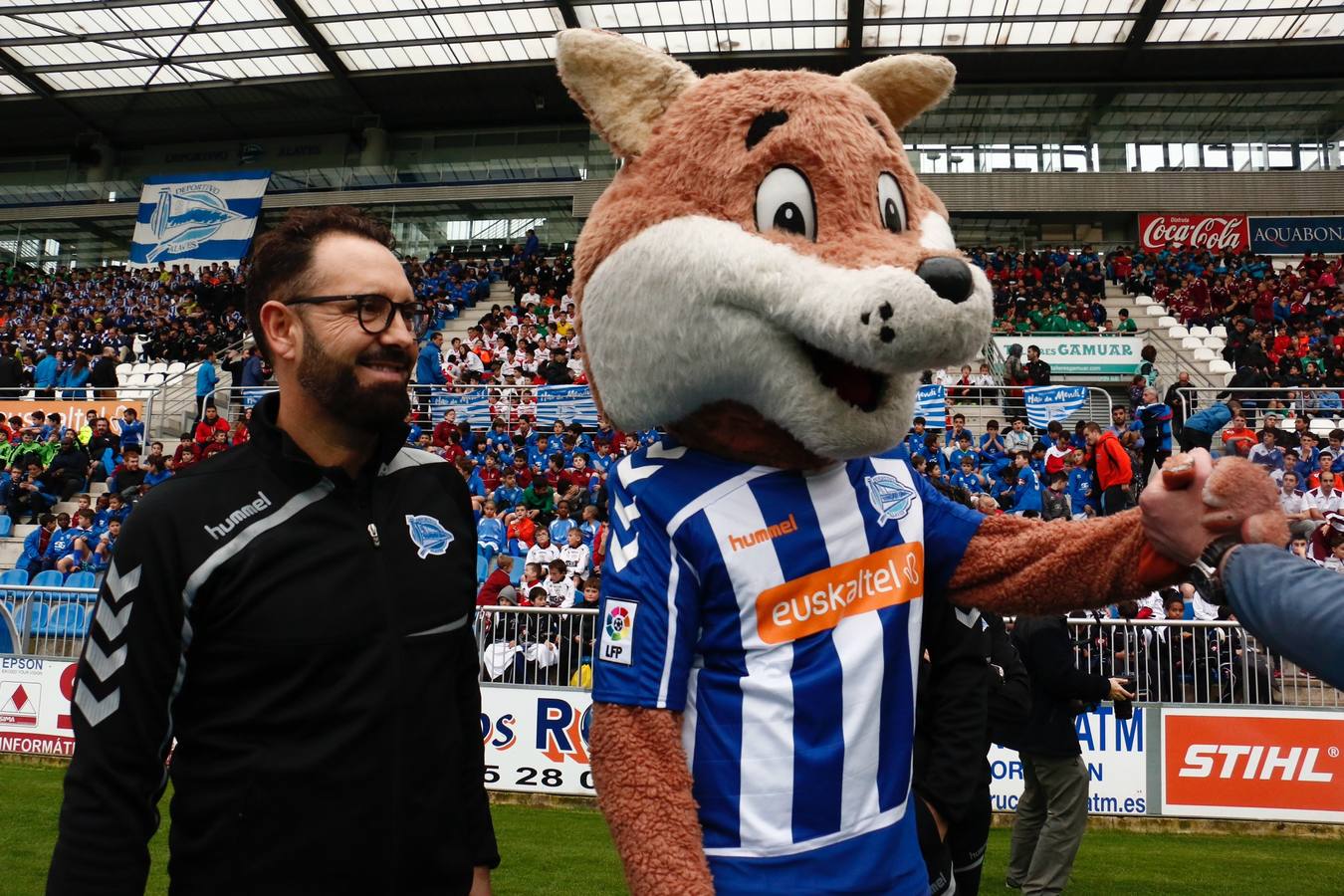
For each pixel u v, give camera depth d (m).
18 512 13.87
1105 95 25.41
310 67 25.86
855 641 1.84
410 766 1.67
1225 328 19.27
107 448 14.84
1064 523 1.98
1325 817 6.42
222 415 15.44
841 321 1.66
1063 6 22.16
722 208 1.83
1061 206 24.77
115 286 25.89
